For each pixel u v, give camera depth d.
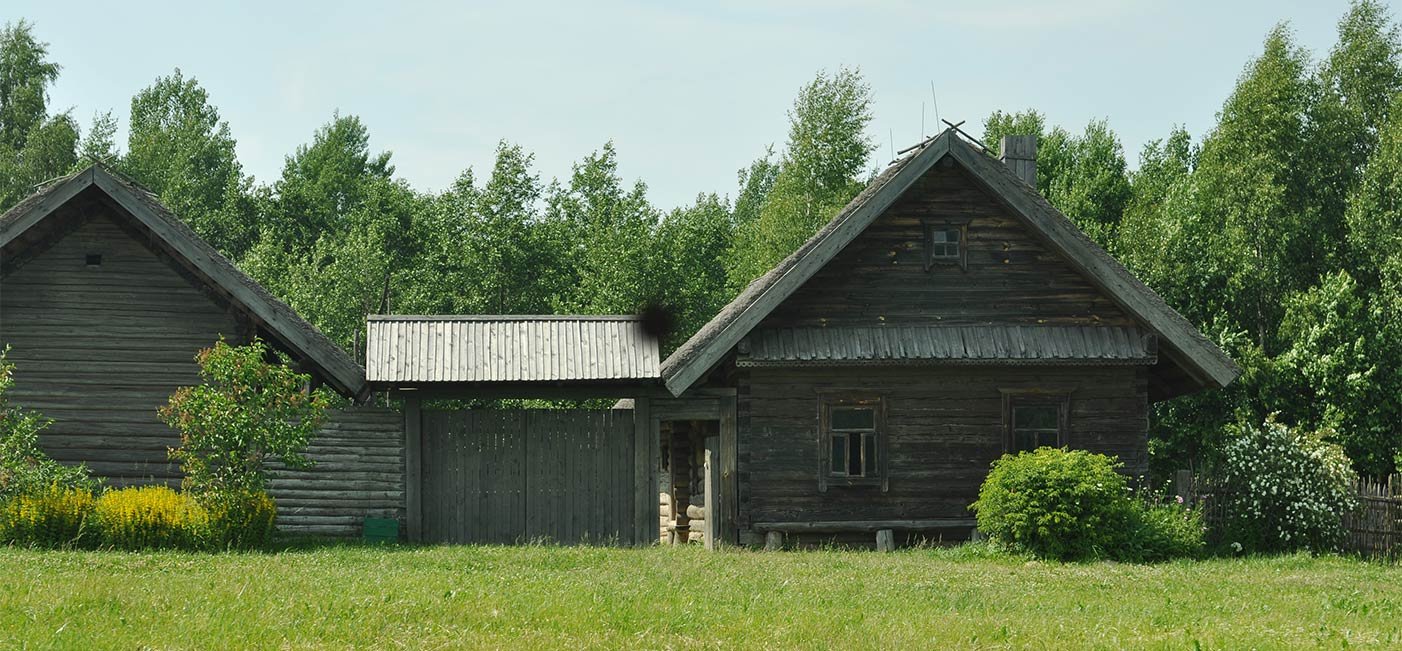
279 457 22.67
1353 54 41.12
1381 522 23.78
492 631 12.84
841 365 24.77
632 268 45.66
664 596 15.45
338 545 23.06
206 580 15.95
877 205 24.20
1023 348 24.95
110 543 21.06
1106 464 22.97
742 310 23.84
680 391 23.75
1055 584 18.38
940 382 25.28
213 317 24.67
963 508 25.11
